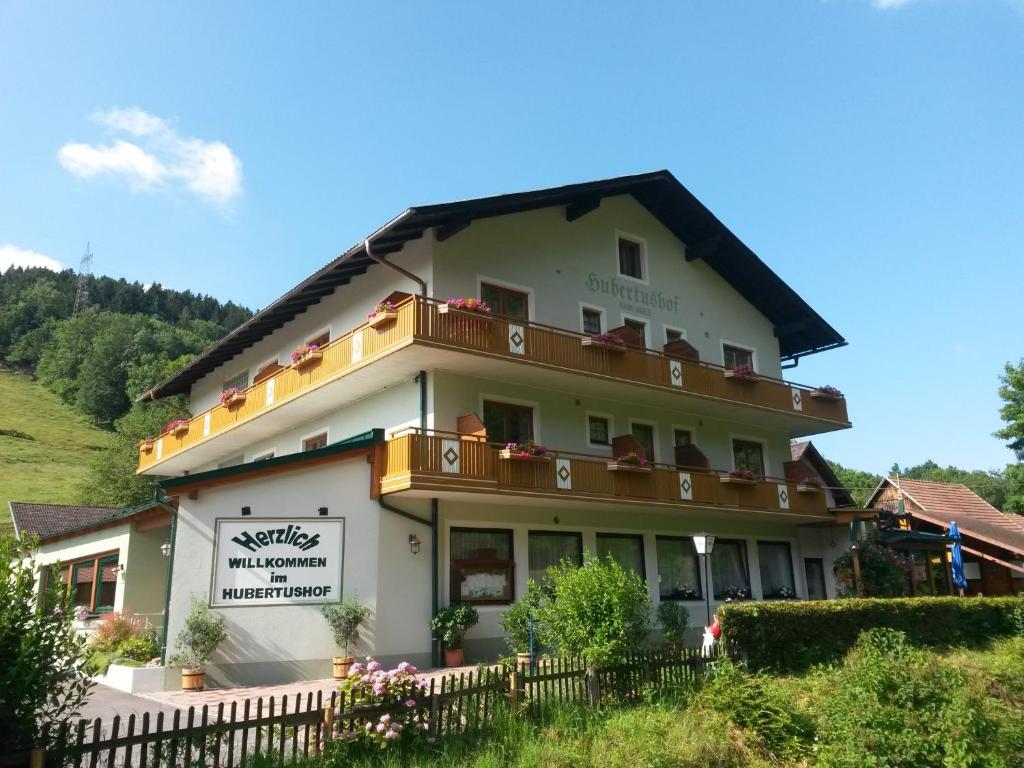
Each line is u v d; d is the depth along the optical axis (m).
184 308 136.62
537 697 10.13
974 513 33.59
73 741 7.54
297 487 15.70
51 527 32.81
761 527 25.34
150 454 30.78
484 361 18.03
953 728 10.02
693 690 11.58
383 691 8.58
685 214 25.08
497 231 20.33
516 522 19.03
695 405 23.34
